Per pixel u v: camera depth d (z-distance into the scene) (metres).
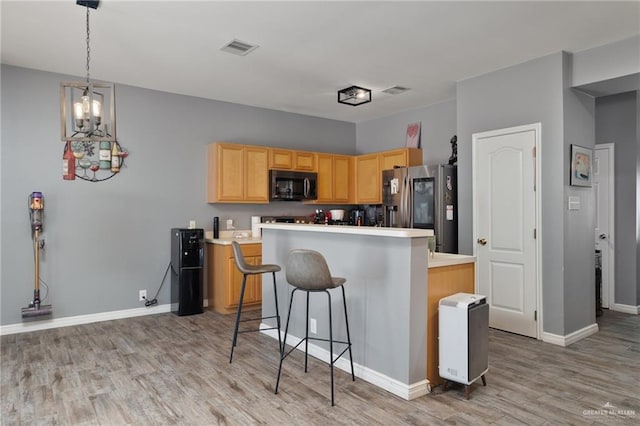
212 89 5.07
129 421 2.45
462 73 4.47
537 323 3.97
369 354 3.01
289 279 2.84
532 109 4.06
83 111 2.78
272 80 4.72
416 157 5.87
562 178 3.83
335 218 6.36
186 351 3.65
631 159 5.06
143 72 4.44
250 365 3.32
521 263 4.10
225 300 4.95
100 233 4.68
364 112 6.30
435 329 2.92
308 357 3.52
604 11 3.10
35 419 2.47
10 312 4.18
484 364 2.87
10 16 3.15
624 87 3.94
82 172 4.57
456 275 3.08
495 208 4.30
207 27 3.35
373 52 3.89
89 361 3.40
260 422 2.43
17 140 4.21
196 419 2.47
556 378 3.06
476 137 4.48
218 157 5.25
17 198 4.21
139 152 4.94
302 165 6.04
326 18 3.21
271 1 2.94
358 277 3.10
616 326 4.46
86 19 3.18
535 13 3.13
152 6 3.00
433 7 3.04
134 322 4.62
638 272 5.07
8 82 4.17
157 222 5.07
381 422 2.43
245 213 5.82
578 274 4.02
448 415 2.51
